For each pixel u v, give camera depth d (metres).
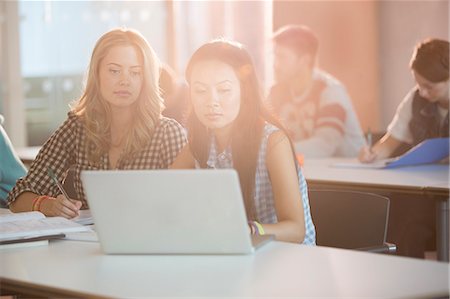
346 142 4.73
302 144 4.68
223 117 2.17
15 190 2.70
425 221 3.49
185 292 1.45
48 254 1.83
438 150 3.43
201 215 1.74
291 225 2.04
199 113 2.19
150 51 2.63
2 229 1.96
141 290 1.48
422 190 2.83
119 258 1.77
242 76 2.18
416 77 3.80
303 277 1.53
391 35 5.96
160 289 1.48
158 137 2.63
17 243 1.91
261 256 1.73
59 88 6.12
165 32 6.23
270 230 1.98
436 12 5.72
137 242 1.78
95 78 2.63
